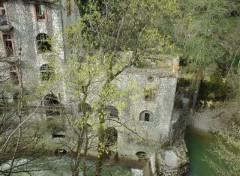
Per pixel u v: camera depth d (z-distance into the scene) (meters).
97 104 19.92
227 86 45.16
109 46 23.31
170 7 22.86
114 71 24.42
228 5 39.78
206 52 41.38
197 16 41.84
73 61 20.53
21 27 30.86
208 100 45.81
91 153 34.94
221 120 42.72
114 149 35.34
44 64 32.75
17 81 33.84
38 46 30.92
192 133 41.31
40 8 30.25
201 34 42.16
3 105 29.28
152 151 34.69
